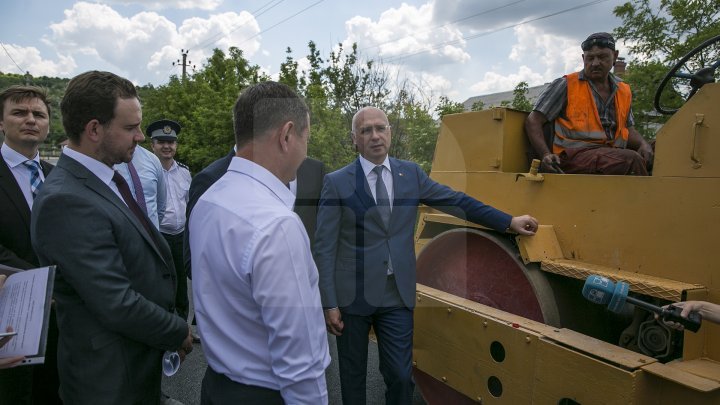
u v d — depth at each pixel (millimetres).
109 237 1754
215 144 13648
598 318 2580
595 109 2750
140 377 1867
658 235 2025
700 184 1899
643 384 1777
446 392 2949
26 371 2373
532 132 2746
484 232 2682
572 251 2355
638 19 8992
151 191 4012
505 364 2266
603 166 2490
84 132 1837
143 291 1909
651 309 1815
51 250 1691
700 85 2449
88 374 1771
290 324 1321
